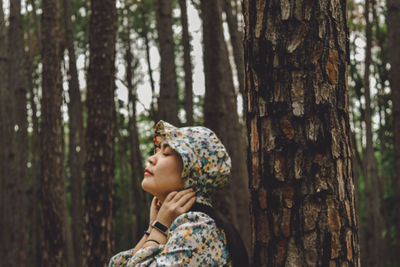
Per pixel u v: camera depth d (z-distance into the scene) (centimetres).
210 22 590
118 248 1232
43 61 675
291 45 162
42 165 676
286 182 159
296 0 163
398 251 620
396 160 593
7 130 731
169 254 151
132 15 1063
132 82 1008
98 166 488
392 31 576
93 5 512
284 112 161
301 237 156
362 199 1496
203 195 169
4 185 752
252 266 167
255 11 168
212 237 156
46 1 676
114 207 492
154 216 179
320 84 160
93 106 497
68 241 812
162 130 176
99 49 503
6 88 739
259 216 164
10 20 717
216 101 580
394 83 578
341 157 160
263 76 165
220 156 170
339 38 166
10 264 729
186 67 712
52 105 673
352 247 158
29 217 1185
